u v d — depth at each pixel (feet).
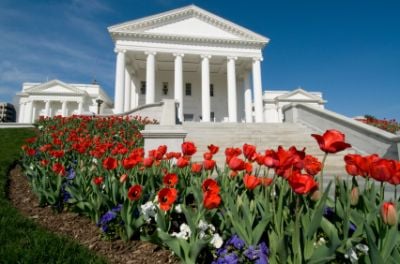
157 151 13.28
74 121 51.11
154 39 109.81
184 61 123.13
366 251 6.50
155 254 9.77
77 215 14.03
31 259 9.04
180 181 12.67
